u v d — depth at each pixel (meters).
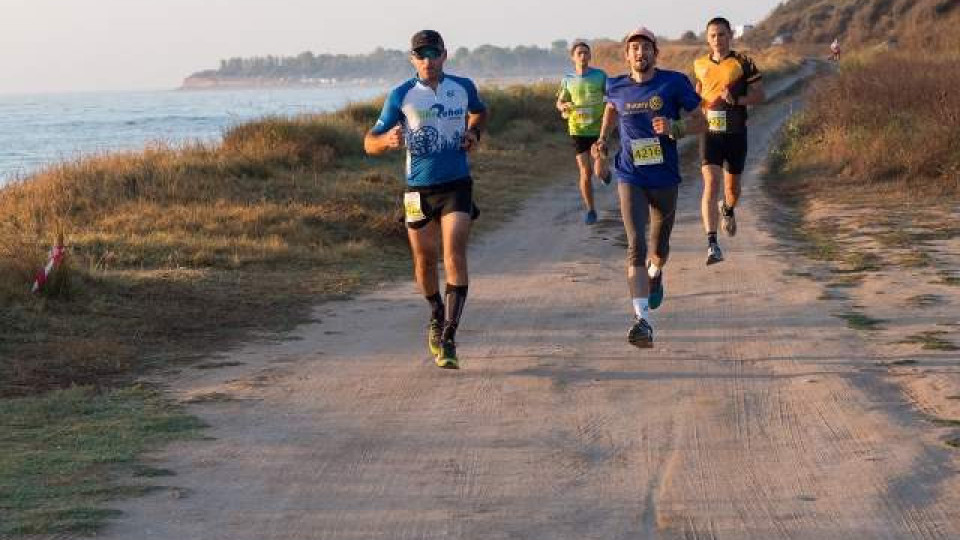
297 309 10.83
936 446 6.19
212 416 7.18
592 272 12.61
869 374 7.77
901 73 27.75
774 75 64.12
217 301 11.03
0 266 10.84
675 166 8.69
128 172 18.03
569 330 9.59
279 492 5.74
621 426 6.81
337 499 5.63
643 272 8.43
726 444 6.39
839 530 5.07
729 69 11.70
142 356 8.90
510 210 18.48
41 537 5.06
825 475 5.82
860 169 19.67
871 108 24.34
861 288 10.87
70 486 5.78
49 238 13.41
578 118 15.74
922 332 8.88
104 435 6.72
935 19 91.06
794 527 5.12
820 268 12.10
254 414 7.23
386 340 9.42
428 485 5.82
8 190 16.97
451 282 8.20
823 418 6.82
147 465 6.16
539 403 7.36
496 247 14.85
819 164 21.59
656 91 8.53
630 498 5.56
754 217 16.48
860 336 8.88
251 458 6.30
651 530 5.13
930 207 16.19
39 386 7.96
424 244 8.27
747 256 13.11
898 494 5.50
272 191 17.94
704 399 7.33
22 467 6.07
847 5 140.50
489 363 8.50
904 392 7.28
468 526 5.22
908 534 5.00
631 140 8.60
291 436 6.74
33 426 6.91
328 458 6.30
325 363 8.64
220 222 15.25
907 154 19.28
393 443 6.57
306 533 5.17
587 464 6.11
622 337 9.24
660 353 8.66
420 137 8.04
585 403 7.34
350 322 10.23
